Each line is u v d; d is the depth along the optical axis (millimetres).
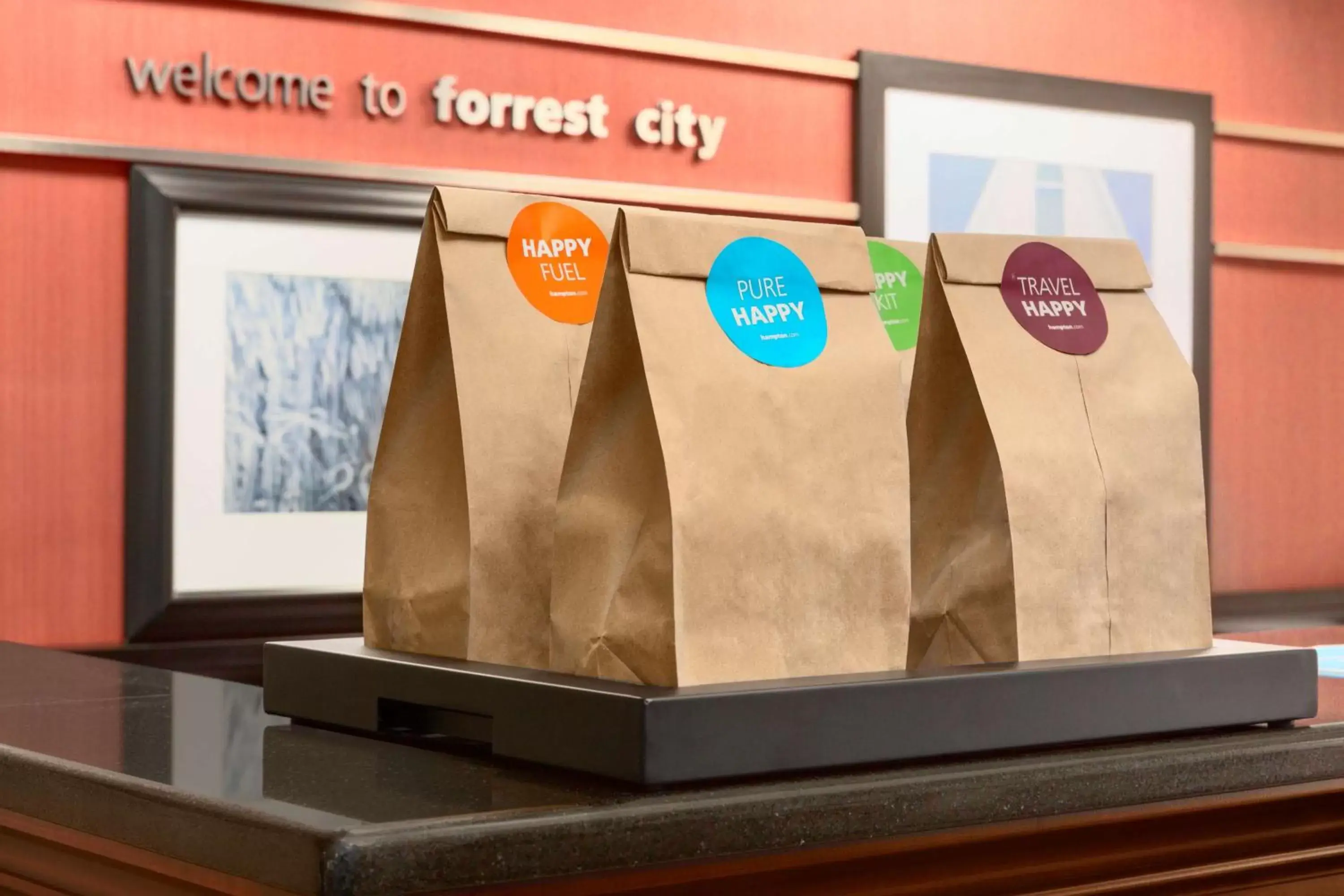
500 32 2453
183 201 2219
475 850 472
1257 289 3260
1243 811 707
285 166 2295
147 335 2203
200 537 2252
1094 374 742
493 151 2473
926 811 561
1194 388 767
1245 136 3223
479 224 712
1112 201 3039
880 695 583
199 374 2246
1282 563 3273
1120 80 3076
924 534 730
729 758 545
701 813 513
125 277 2211
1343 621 3305
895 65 2795
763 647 601
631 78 2586
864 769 581
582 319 734
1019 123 2928
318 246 2330
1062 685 635
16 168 2139
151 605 2215
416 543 711
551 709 574
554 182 2500
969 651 710
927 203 2832
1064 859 651
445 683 635
